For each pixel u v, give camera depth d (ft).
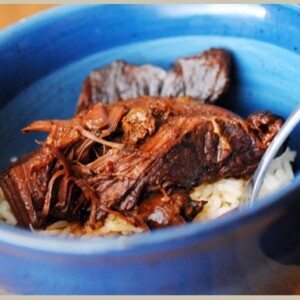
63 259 0.81
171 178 1.02
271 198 0.81
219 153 1.04
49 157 1.02
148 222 0.99
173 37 1.31
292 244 0.91
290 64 1.18
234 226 0.80
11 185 1.05
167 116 1.06
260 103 1.25
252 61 1.24
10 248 0.83
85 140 1.04
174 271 0.83
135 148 1.03
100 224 1.03
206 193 1.10
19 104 1.28
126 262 0.81
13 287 0.90
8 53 1.25
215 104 1.24
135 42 1.33
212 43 1.28
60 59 1.31
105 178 1.03
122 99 1.26
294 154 1.16
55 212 1.03
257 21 1.21
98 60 1.34
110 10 1.30
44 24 1.28
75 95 1.35
